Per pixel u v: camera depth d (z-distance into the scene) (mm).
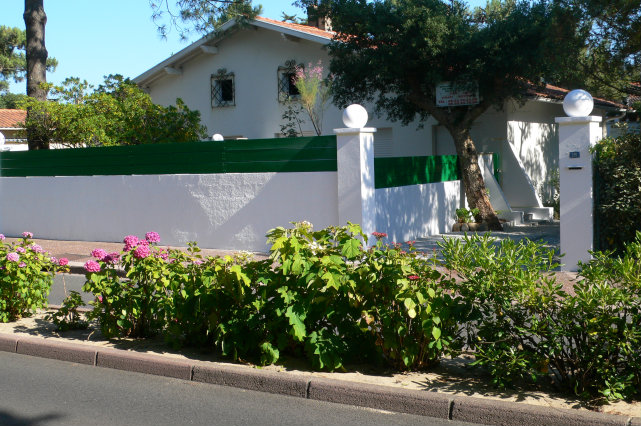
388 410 5184
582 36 14227
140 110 19219
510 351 5102
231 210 14703
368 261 5727
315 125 20734
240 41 24344
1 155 18156
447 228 17719
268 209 14242
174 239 15469
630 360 4844
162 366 6180
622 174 10750
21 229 17953
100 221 16578
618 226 10859
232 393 5664
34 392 5770
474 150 17531
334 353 5730
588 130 10859
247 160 14461
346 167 13125
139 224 15984
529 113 21203
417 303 5402
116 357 6438
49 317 7445
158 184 15625
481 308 5488
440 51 15664
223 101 25125
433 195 16891
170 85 26109
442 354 5941
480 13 17453
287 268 5797
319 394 5449
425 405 5055
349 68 17391
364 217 13047
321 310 5848
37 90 19609
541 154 22031
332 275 5594
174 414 5191
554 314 5129
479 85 16641
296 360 6141
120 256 7324
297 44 23062
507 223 17906
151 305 6766
